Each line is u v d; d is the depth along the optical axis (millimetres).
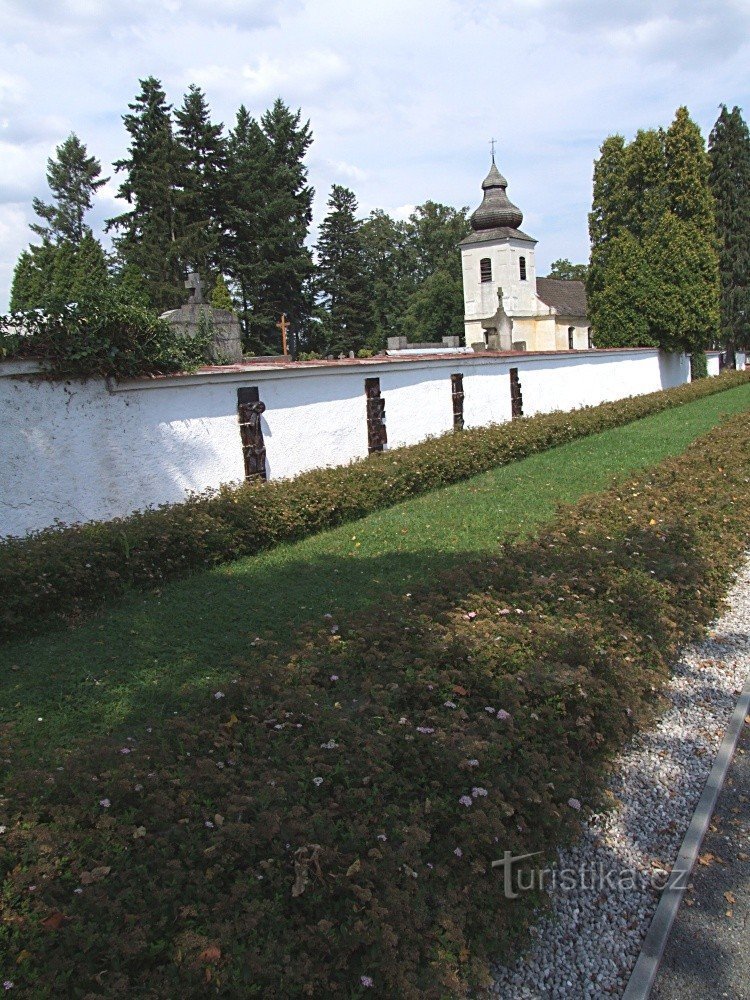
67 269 32750
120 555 7477
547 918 3455
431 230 74688
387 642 5297
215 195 43906
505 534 8516
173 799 3543
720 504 9203
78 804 3543
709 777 4469
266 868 3080
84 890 2947
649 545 7086
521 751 3949
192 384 10414
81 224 56125
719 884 3670
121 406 9508
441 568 7664
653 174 32188
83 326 8914
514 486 12453
